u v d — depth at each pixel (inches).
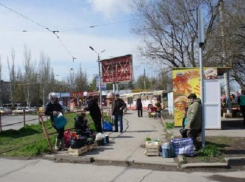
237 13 714.2
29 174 302.7
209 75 592.1
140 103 1151.6
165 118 915.4
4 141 514.9
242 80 911.0
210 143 417.1
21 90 3095.5
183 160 327.6
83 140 388.8
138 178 283.6
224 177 284.2
